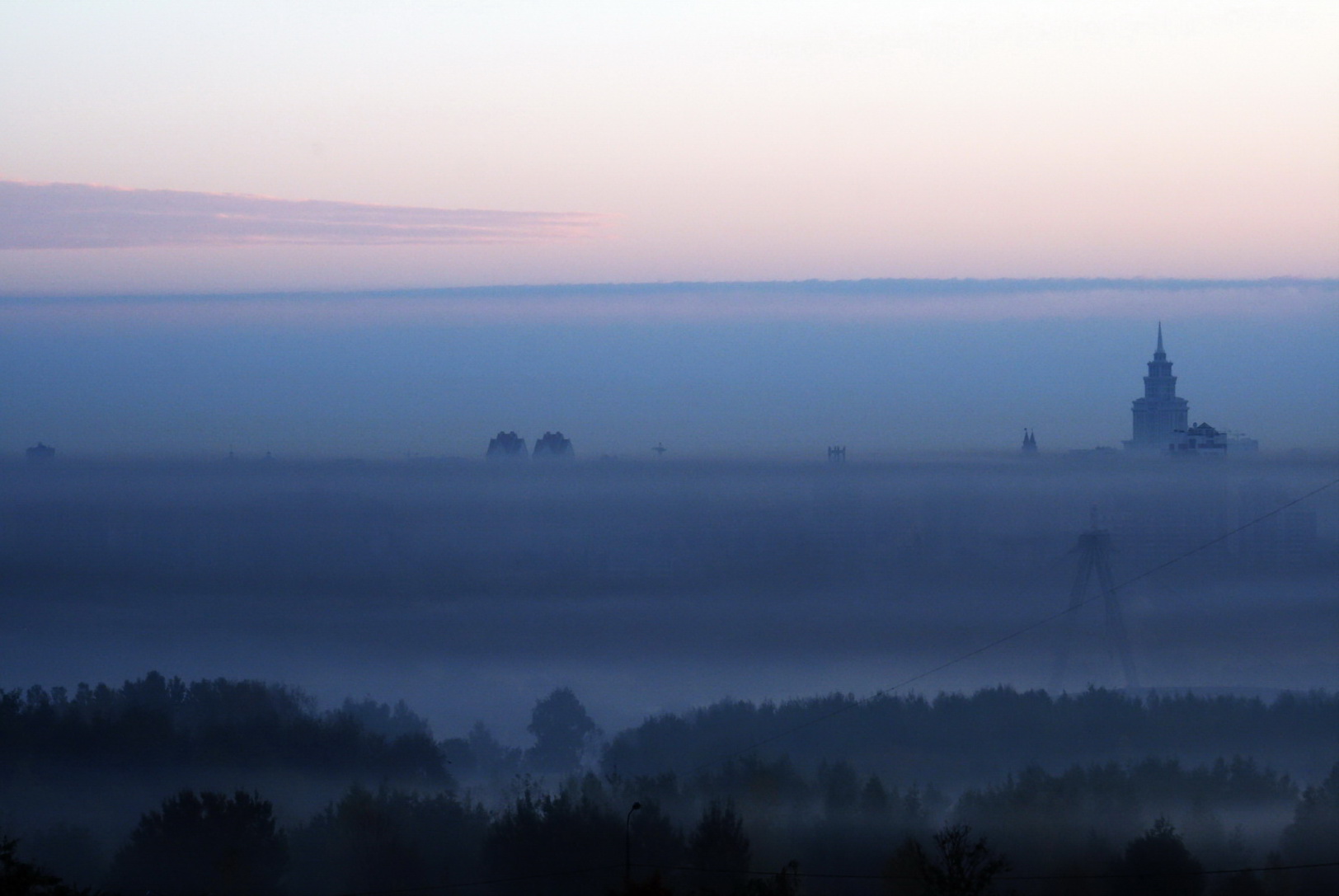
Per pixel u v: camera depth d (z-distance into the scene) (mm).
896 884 81062
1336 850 91812
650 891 58875
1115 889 85125
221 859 86312
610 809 96125
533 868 89438
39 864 92875
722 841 88688
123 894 85625
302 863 93625
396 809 98500
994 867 68375
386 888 91000
